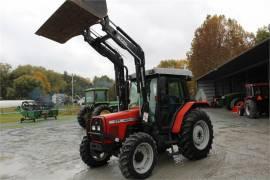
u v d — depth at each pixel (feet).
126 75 19.99
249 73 81.82
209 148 21.02
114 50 19.19
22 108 66.03
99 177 17.63
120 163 16.46
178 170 17.99
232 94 76.28
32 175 18.83
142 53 18.29
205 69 114.42
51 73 306.35
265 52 53.31
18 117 81.05
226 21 117.29
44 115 65.05
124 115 18.24
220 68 74.23
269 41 43.98
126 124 18.22
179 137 20.07
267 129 33.94
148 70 19.56
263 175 16.29
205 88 103.81
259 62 66.18
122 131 18.01
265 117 49.06
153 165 17.28
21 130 45.11
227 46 115.03
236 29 116.47
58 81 308.60
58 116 77.41
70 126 48.29
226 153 21.91
